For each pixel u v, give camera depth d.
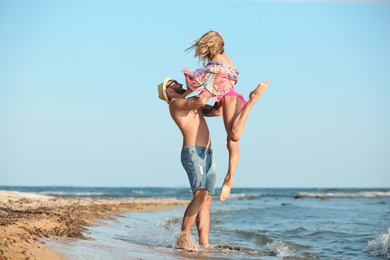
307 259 6.02
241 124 5.46
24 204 10.32
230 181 5.61
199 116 6.12
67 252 4.45
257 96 5.40
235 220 12.53
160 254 5.30
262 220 12.59
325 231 9.36
